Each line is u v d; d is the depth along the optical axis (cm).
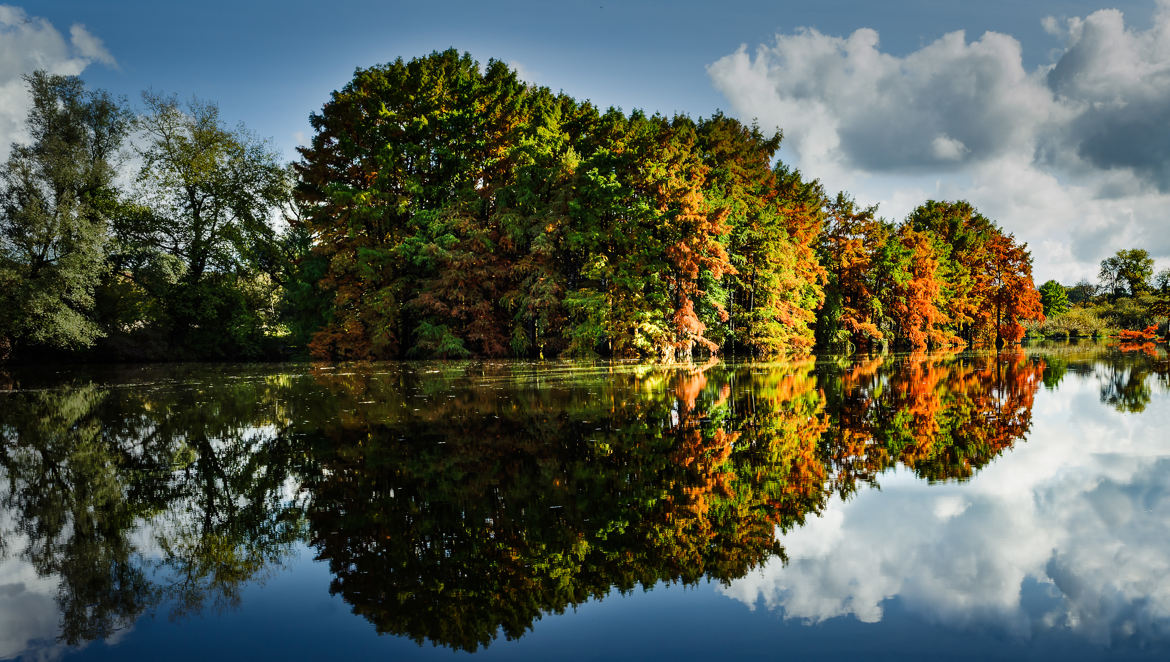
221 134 3478
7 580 466
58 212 2722
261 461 830
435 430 1023
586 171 2661
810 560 503
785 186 3803
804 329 3472
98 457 876
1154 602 420
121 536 560
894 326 4756
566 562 500
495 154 3194
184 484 726
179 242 3434
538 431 1014
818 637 377
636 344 2650
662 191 2698
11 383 2027
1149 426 1084
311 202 3319
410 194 3036
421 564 495
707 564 496
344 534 560
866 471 780
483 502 647
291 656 353
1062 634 378
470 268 2861
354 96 3091
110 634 382
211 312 3344
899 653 357
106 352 3203
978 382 1842
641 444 923
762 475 759
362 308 2947
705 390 1590
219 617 407
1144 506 632
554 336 3000
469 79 3075
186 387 1781
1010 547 527
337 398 1436
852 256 4369
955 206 5950
